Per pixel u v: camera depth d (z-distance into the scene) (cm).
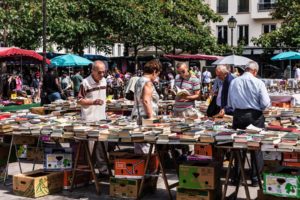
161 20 2830
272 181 561
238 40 3997
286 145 528
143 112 685
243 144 548
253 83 636
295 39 2791
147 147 672
